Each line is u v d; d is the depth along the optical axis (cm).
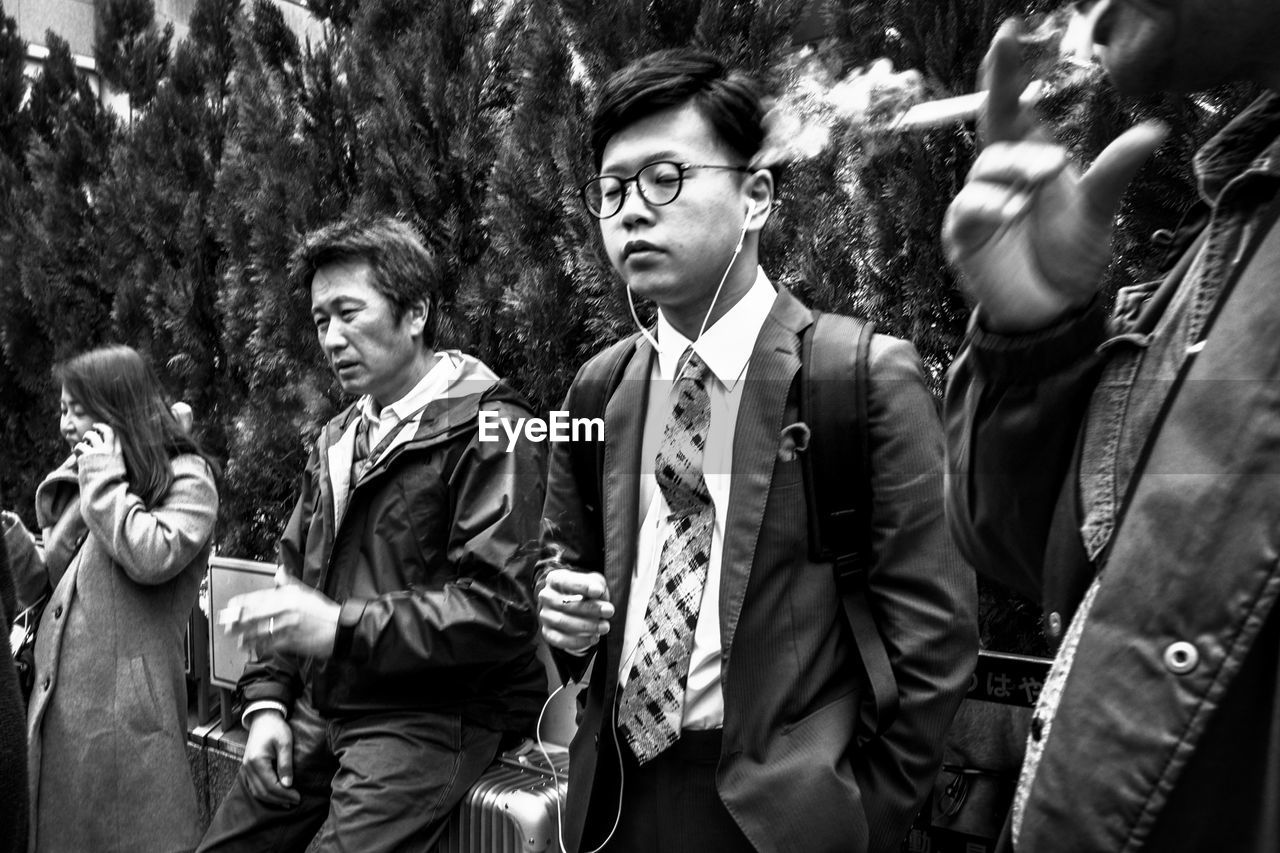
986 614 207
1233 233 77
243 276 329
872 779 142
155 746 249
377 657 202
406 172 289
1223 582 69
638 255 149
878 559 143
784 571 143
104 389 250
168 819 249
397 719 210
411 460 210
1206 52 75
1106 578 76
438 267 267
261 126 320
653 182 148
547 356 255
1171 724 71
